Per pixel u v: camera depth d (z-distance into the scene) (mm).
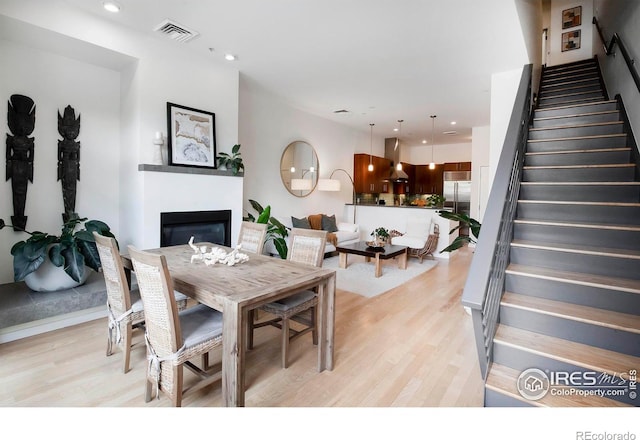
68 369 2223
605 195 2707
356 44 3416
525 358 1856
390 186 9281
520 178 2980
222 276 2078
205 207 3877
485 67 3924
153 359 1771
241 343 1663
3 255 3094
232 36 3309
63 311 2824
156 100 3480
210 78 3947
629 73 3225
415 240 6102
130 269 2648
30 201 3205
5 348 2490
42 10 2719
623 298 1928
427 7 2727
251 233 3209
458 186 8914
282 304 2342
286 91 5090
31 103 3150
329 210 7332
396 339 2797
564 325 1926
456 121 6742
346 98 5359
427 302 3754
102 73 3607
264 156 5676
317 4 2715
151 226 3416
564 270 2285
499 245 1911
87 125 3527
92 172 3582
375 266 5305
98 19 3031
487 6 2701
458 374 2262
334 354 2471
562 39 6367
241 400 1674
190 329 1867
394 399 1975
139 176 3387
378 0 2643
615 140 3176
